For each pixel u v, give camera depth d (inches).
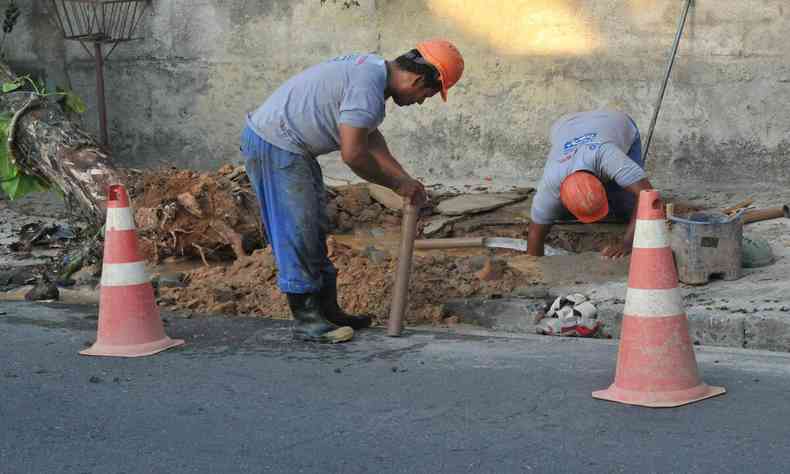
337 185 430.6
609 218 338.0
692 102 414.6
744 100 409.1
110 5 474.9
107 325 228.8
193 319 264.2
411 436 170.9
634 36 418.0
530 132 435.2
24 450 167.6
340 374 209.3
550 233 335.0
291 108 225.8
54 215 415.5
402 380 203.9
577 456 159.8
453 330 258.8
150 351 228.2
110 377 209.6
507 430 172.6
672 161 419.5
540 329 256.7
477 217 370.9
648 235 184.2
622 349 187.2
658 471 152.9
